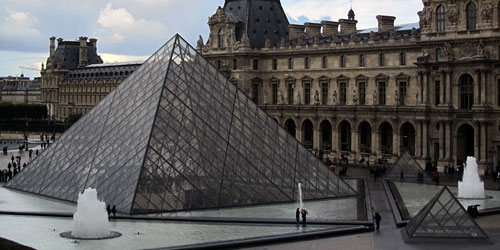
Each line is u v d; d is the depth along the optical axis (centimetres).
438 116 17075
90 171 11538
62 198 11562
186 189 10675
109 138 11906
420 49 18600
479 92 16250
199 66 12712
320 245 8588
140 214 10144
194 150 11156
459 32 16625
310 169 12362
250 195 11225
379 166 17175
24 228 9431
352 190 12619
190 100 11906
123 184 10638
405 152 15812
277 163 11981
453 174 16275
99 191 10881
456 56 16738
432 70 17325
